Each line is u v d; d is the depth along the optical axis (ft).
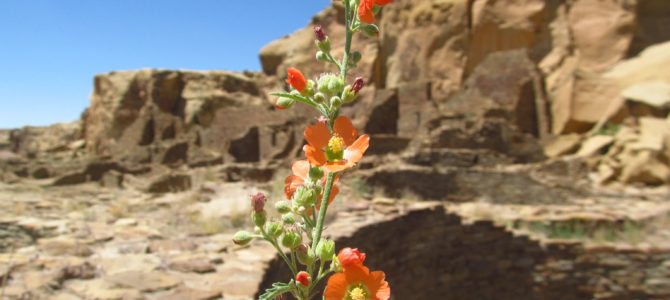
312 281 3.57
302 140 73.36
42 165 67.15
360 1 3.85
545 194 48.91
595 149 59.57
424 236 33.42
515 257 36.45
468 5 83.10
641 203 46.98
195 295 15.70
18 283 16.58
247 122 82.79
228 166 60.34
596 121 66.90
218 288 16.53
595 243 35.58
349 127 3.60
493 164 57.00
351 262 3.12
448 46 83.71
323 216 3.67
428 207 34.30
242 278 17.76
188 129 95.71
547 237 38.40
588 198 49.49
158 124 93.71
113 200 42.78
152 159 79.51
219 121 85.97
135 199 43.09
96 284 16.85
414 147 59.77
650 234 37.73
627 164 55.72
